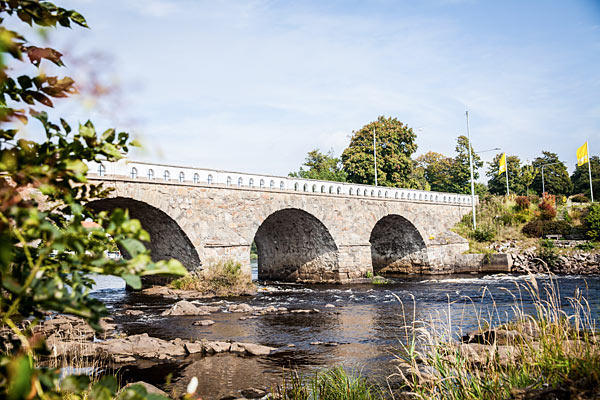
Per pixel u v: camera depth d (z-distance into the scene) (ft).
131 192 72.38
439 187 256.73
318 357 39.55
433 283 104.78
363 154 183.52
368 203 117.08
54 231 5.09
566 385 12.50
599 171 272.10
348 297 82.58
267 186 95.81
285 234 116.88
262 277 128.16
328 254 109.40
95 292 94.17
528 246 130.62
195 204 81.92
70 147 5.75
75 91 5.52
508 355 18.28
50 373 4.75
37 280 4.87
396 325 54.65
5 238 4.74
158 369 35.63
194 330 52.44
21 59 4.26
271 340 47.03
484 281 105.40
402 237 138.00
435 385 19.13
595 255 117.80
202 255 82.02
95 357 37.93
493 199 168.04
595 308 53.01
